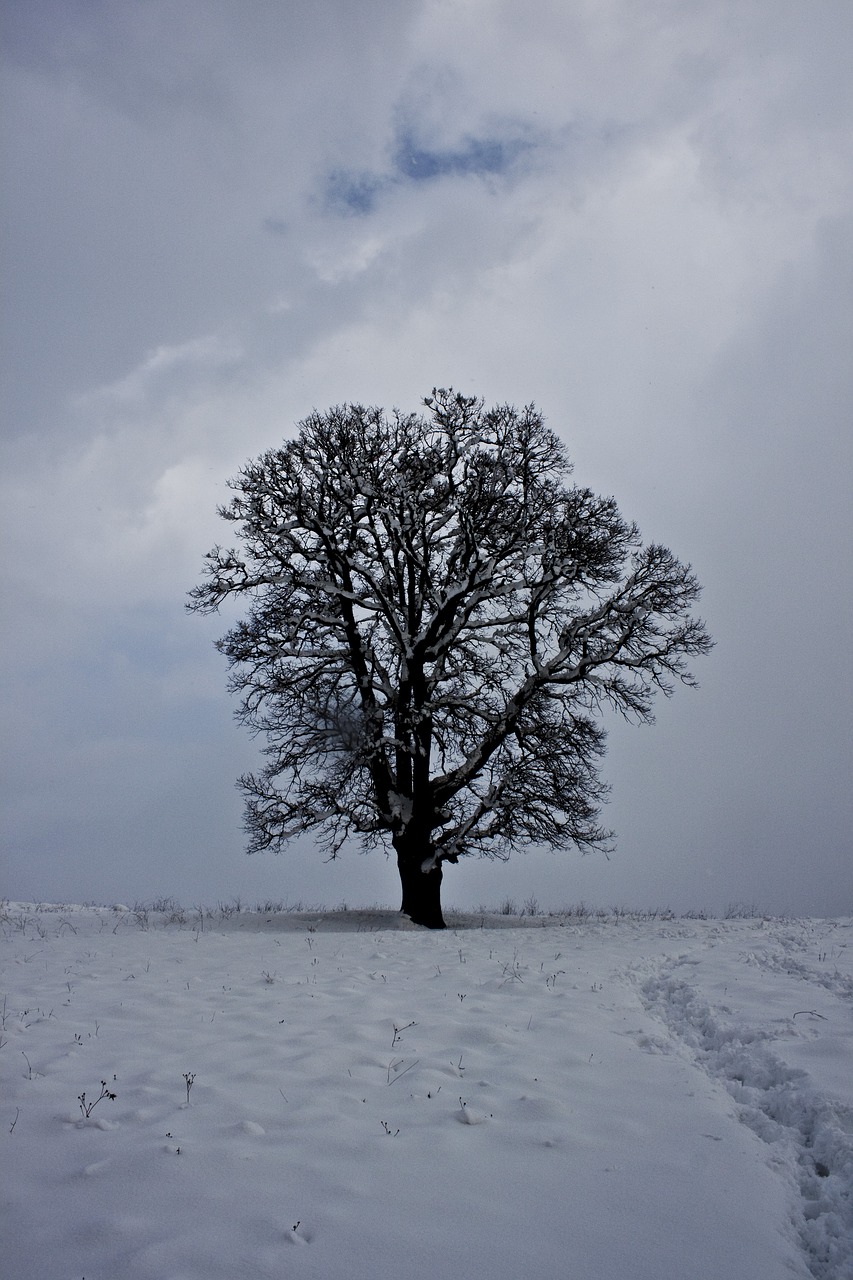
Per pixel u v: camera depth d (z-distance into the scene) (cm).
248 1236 429
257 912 2156
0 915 1906
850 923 1555
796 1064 646
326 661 2205
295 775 2092
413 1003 903
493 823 2053
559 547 2094
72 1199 469
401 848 2091
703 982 955
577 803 2105
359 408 2252
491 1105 600
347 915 2098
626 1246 425
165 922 1934
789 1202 474
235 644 2169
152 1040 771
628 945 1323
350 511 2177
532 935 1524
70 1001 938
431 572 2267
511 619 2206
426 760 2106
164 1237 428
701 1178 493
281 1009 885
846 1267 407
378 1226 439
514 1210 456
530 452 2231
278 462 2147
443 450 2239
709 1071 687
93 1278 396
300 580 2123
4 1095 627
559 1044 744
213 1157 515
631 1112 589
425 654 2144
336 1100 609
